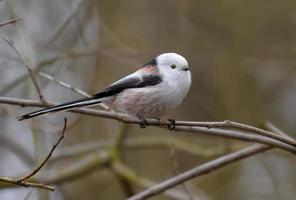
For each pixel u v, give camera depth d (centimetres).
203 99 1587
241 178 1602
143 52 1325
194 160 1538
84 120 1477
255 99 1602
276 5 1605
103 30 1379
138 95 834
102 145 1307
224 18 1598
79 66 1377
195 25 1595
